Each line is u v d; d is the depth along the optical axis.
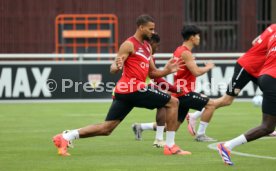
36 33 83.56
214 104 38.59
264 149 35.03
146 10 83.94
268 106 28.61
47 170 28.50
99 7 83.94
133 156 32.78
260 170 28.20
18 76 66.56
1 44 83.06
